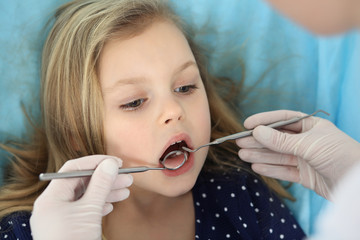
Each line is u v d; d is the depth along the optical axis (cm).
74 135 126
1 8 152
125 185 105
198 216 133
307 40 160
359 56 146
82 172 99
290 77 162
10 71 152
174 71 112
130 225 131
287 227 134
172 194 114
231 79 165
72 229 96
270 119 123
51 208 97
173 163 113
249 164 147
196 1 163
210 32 164
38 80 153
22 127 154
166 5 132
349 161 112
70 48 123
